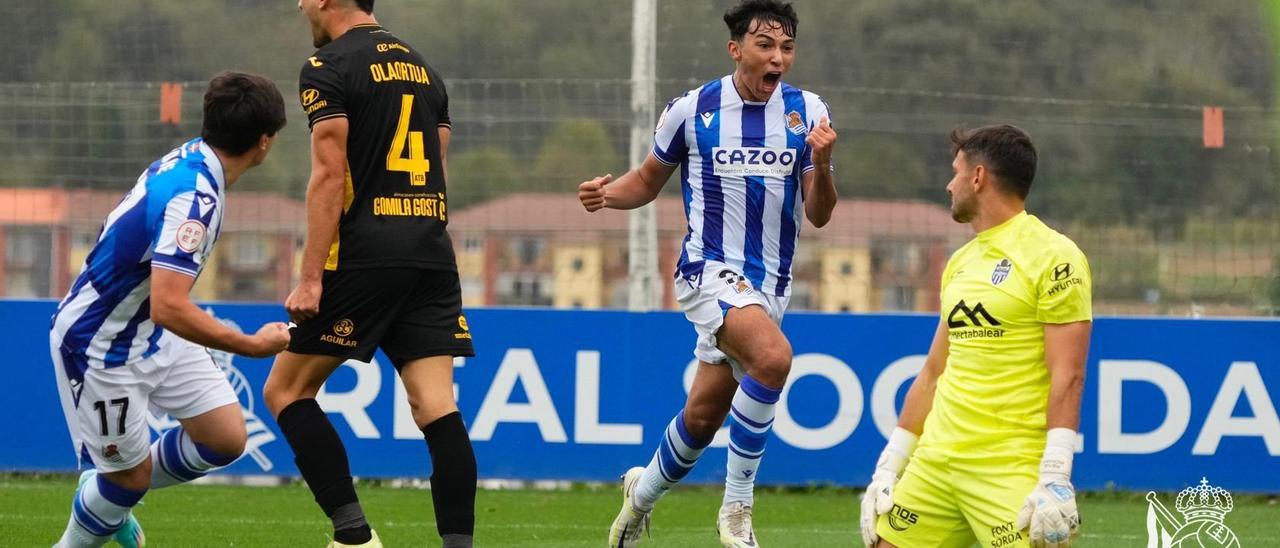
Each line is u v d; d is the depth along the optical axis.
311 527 22.09
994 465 12.73
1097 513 25.00
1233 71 28.73
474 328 27.36
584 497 26.55
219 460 15.84
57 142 28.97
